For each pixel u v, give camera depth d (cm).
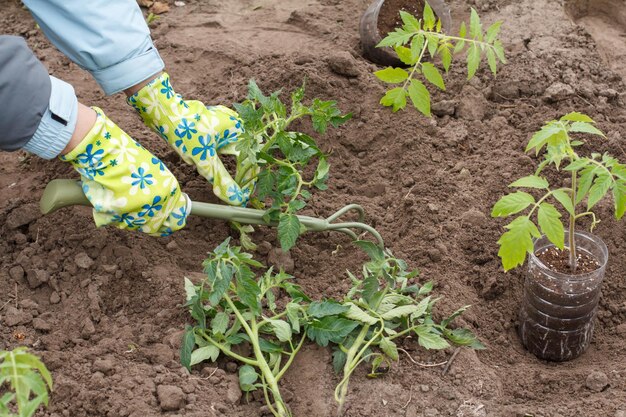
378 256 197
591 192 184
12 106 185
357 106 230
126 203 192
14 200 213
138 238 209
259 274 209
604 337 207
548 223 182
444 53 203
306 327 194
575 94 234
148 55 198
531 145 186
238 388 191
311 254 212
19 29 254
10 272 205
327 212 217
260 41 246
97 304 201
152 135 222
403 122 229
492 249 212
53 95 188
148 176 193
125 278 204
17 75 185
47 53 246
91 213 210
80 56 195
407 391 191
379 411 189
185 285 198
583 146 225
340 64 233
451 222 214
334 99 231
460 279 208
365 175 225
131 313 202
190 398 188
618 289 211
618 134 227
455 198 218
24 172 222
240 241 211
